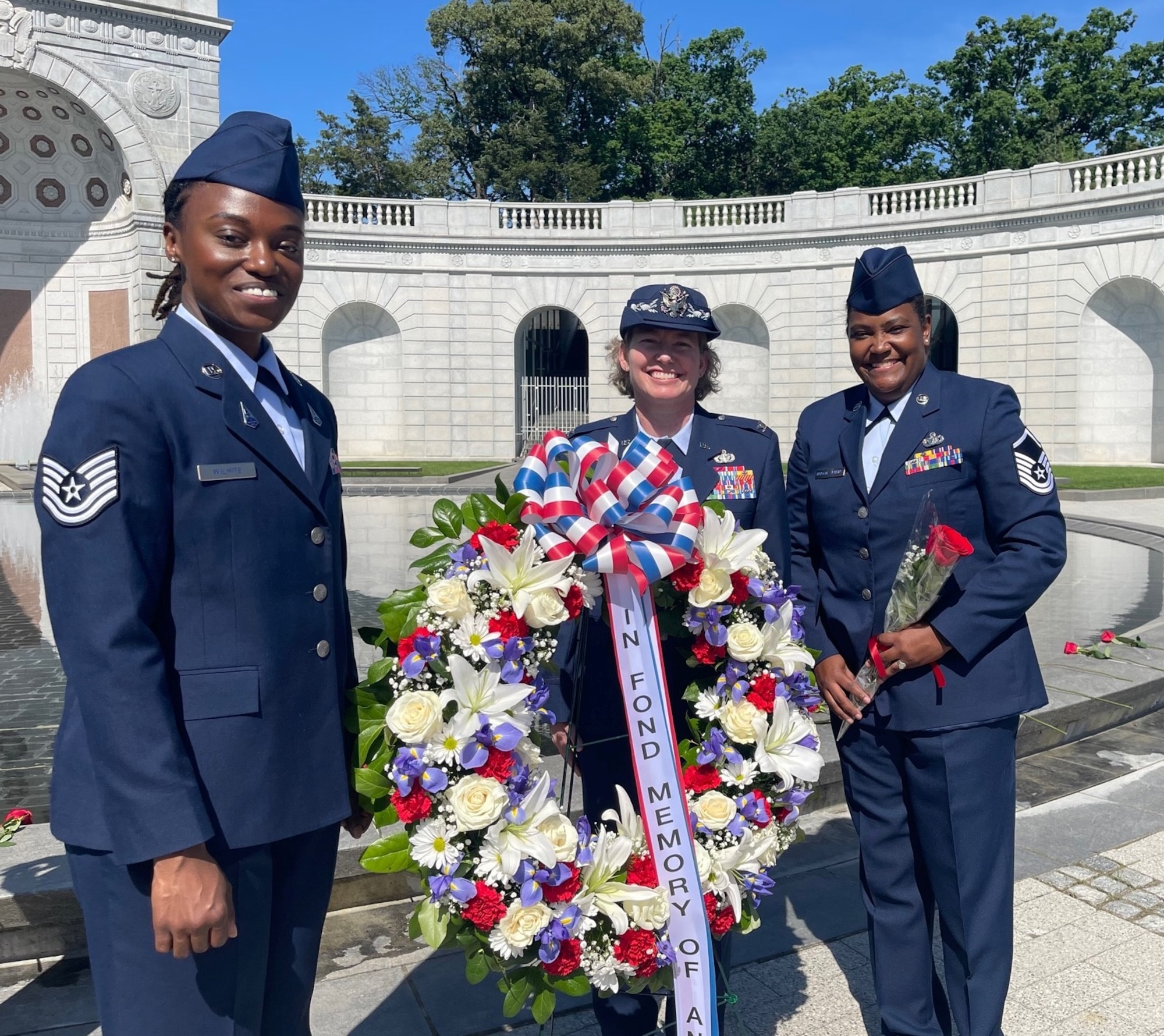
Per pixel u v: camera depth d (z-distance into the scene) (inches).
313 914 92.4
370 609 349.1
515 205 1152.2
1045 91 1551.4
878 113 1531.7
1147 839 171.6
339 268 1130.0
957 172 1584.6
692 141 1583.4
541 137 1489.9
